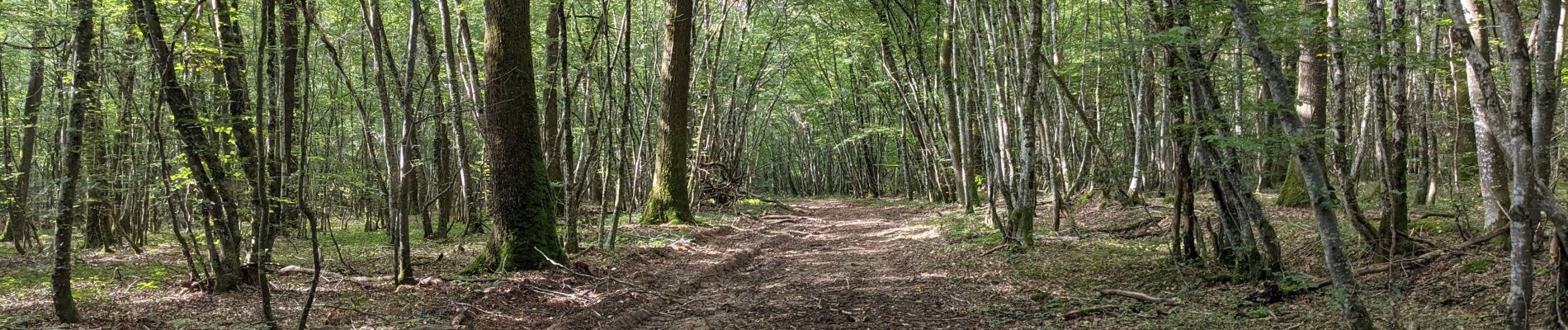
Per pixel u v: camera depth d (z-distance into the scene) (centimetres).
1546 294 562
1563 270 498
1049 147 1412
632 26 1962
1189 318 677
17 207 1225
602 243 1258
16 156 1722
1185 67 586
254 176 837
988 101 1317
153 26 624
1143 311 728
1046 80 1669
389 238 1559
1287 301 700
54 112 1384
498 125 1016
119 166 1182
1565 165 984
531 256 1007
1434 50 989
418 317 733
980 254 1149
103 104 1039
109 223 1298
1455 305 628
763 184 6106
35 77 1470
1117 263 970
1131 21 1235
